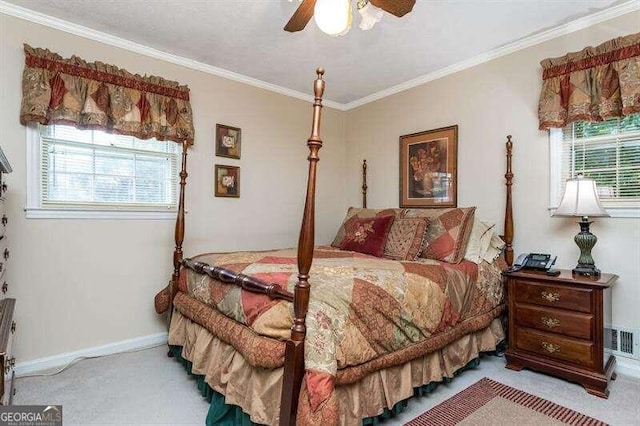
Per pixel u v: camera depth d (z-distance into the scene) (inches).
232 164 140.1
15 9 96.0
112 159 114.7
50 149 103.3
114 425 73.0
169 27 105.9
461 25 104.3
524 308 97.3
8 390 83.8
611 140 99.8
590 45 101.2
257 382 65.7
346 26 65.8
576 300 88.1
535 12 97.7
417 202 145.6
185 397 84.4
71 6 95.6
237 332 71.7
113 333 112.8
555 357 91.7
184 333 98.9
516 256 116.4
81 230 107.2
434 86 140.3
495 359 107.0
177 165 127.0
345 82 148.9
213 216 134.8
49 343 101.3
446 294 88.9
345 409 65.9
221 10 96.8
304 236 61.2
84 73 104.1
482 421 74.0
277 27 105.4
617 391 86.0
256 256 106.7
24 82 96.1
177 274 108.1
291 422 58.3
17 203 96.8
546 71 106.2
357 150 172.4
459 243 107.2
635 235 94.3
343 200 177.8
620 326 96.0
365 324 69.4
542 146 111.2
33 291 99.0
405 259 108.6
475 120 127.7
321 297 66.2
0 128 94.5
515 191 117.1
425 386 84.3
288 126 157.5
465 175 130.7
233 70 136.9
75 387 88.9
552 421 73.7
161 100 118.8
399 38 112.0
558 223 107.7
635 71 90.1
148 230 120.1
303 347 60.4
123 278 114.8
